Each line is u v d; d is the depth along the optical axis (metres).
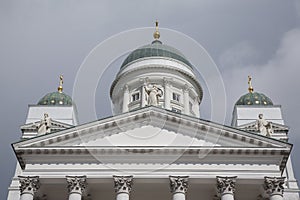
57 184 46.97
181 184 45.44
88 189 47.62
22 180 45.59
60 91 71.25
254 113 64.44
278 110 64.69
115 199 49.03
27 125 60.94
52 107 64.25
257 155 47.00
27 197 44.97
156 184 47.06
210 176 45.97
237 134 47.50
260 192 47.84
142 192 49.44
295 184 57.50
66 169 46.34
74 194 45.12
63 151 46.94
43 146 47.03
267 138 47.16
